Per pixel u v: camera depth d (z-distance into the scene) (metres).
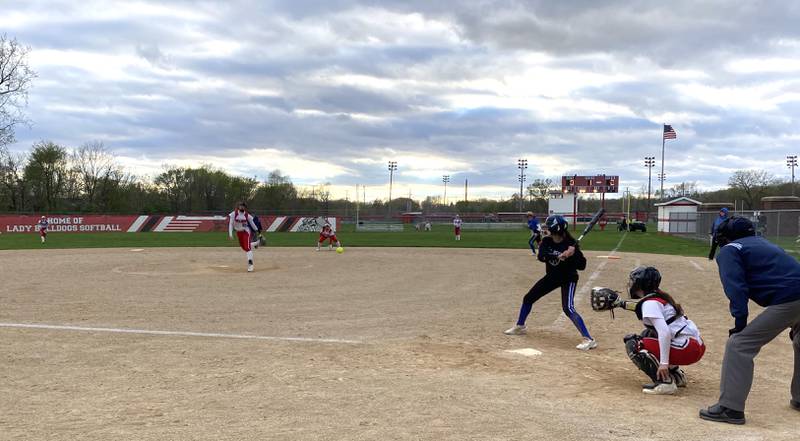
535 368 6.52
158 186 77.81
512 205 92.88
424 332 8.52
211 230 48.50
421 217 62.03
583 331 7.72
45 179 68.06
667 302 5.77
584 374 6.30
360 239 36.28
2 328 8.41
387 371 6.23
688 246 29.95
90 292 12.26
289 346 7.45
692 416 4.86
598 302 6.07
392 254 23.55
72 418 4.63
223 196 78.44
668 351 5.59
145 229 47.66
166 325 8.78
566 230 7.86
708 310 10.84
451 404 5.02
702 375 6.43
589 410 4.95
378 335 8.25
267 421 4.54
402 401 5.10
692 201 45.12
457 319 9.62
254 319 9.36
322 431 4.30
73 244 30.00
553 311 10.51
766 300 4.74
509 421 4.57
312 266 18.23
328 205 78.44
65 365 6.41
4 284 13.53
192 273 16.06
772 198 41.38
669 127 62.91
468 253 24.16
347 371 6.21
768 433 4.45
